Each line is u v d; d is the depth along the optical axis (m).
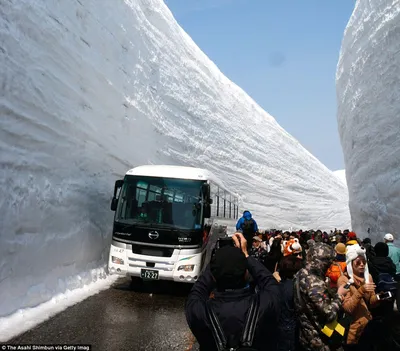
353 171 23.02
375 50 19.12
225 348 2.07
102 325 5.75
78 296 7.66
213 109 39.38
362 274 3.94
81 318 6.07
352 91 23.14
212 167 35.53
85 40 12.78
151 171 8.98
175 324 6.11
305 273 3.12
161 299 7.95
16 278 6.47
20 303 6.20
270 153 48.88
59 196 8.59
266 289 2.31
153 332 5.60
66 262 8.44
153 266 8.27
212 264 2.33
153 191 8.73
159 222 8.45
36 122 8.22
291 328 3.20
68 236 8.64
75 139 10.29
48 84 9.27
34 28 8.97
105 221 11.06
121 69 16.89
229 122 42.59
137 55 20.28
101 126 13.05
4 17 7.70
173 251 8.27
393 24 17.00
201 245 8.50
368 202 19.05
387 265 5.05
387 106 17.30
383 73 17.89
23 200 7.09
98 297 7.72
